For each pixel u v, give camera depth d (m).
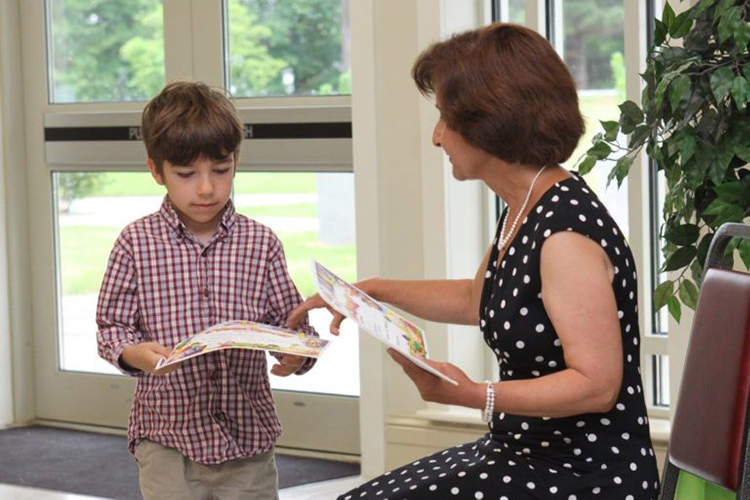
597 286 2.14
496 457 2.29
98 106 5.54
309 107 4.96
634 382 2.26
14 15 5.68
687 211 2.84
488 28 2.33
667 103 2.83
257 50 5.12
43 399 5.82
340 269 5.01
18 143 5.72
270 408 2.80
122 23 5.46
